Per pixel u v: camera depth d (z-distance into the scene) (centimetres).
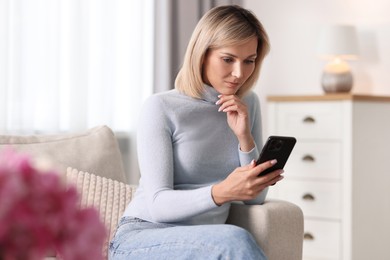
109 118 413
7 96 361
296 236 226
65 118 395
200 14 458
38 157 238
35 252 85
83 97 396
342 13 445
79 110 395
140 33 426
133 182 427
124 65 425
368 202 379
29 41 374
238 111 220
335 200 373
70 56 392
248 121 222
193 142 219
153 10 436
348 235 368
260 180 201
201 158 220
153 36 436
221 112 224
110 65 413
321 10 454
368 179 378
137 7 425
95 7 408
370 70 433
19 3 366
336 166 373
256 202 226
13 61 365
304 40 462
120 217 236
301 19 462
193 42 220
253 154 224
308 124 382
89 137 257
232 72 218
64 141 252
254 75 227
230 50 215
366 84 434
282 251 221
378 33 430
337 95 371
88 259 89
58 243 87
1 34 358
